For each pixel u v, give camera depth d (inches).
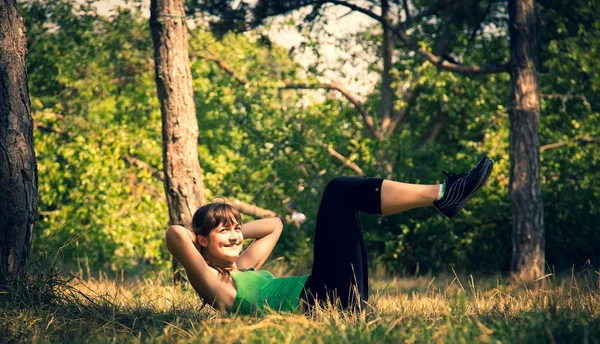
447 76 590.6
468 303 187.0
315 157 583.5
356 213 167.9
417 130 745.0
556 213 518.9
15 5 213.2
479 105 629.6
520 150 432.5
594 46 478.9
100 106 589.0
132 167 592.7
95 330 157.2
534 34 440.1
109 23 548.1
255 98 610.5
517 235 430.9
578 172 538.0
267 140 602.2
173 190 339.9
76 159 579.2
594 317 144.2
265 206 627.5
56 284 191.5
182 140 339.9
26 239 206.7
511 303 185.0
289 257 554.3
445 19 609.0
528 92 434.3
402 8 600.4
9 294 186.2
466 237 526.3
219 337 131.6
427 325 141.1
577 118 573.9
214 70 653.3
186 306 201.0
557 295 180.5
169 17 338.0
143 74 561.9
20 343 144.7
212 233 169.9
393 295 295.0
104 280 351.3
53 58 556.4
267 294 166.9
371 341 122.0
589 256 518.9
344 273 162.4
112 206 568.4
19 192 205.9
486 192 521.3
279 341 126.2
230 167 633.0
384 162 560.4
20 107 209.8
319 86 647.1
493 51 626.8
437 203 158.1
